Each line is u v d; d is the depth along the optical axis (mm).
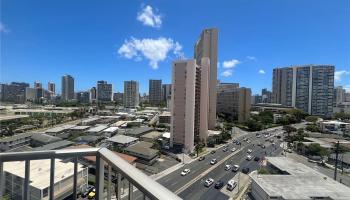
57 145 28547
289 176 18125
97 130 43750
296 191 15359
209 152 33875
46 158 2037
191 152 32031
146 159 26172
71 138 37406
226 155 32531
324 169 27891
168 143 35688
